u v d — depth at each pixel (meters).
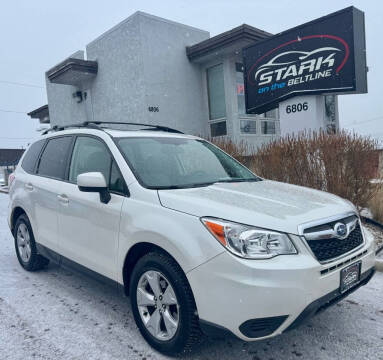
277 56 9.36
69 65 13.86
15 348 2.93
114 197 3.17
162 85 12.78
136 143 3.62
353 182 5.88
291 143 6.39
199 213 2.56
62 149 4.25
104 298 3.92
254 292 2.24
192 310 2.52
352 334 3.01
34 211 4.38
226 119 13.01
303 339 2.96
